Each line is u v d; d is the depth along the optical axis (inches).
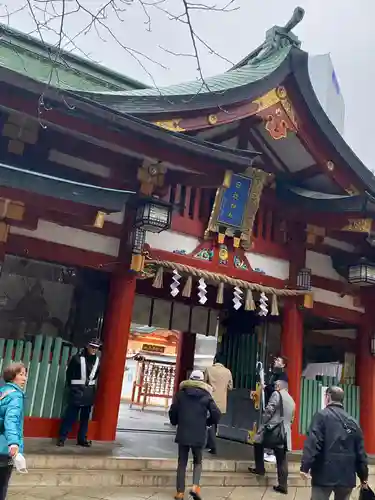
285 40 447.2
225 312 532.4
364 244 470.3
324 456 212.2
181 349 602.5
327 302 480.4
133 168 364.5
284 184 453.4
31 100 287.6
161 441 415.2
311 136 426.6
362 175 439.8
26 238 335.9
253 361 481.4
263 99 402.0
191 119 363.6
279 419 323.6
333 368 538.0
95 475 282.8
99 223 311.4
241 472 340.8
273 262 446.3
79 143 347.3
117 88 567.2
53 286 395.2
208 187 379.2
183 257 396.8
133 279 371.2
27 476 266.1
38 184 283.4
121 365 357.4
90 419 347.9
